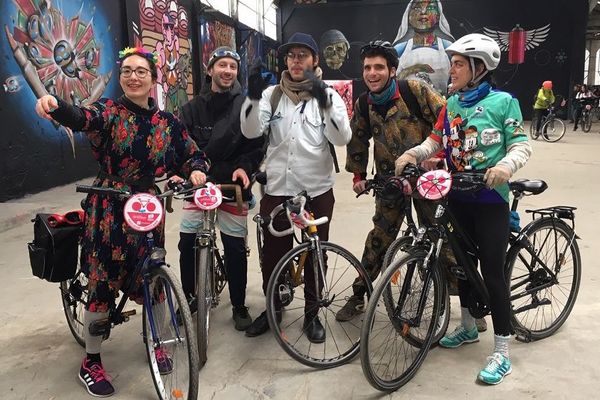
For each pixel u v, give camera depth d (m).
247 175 3.03
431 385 2.50
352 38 21.92
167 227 5.49
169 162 2.58
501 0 20.75
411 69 20.47
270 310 2.59
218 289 3.21
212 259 2.89
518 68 21.27
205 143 3.08
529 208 6.01
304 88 2.86
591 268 3.98
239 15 17.42
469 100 2.51
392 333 3.02
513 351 2.80
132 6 9.70
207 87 3.13
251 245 4.80
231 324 3.22
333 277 3.88
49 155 7.59
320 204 2.96
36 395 2.48
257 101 2.66
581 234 4.89
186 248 3.12
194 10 13.18
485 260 2.53
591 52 33.94
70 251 2.56
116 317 2.54
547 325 3.06
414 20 20.30
